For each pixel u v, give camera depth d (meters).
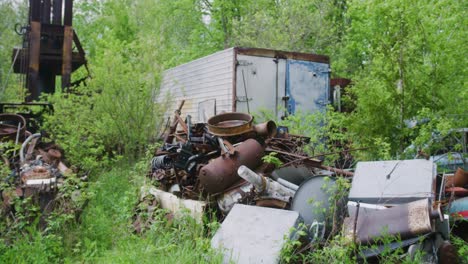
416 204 5.58
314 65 13.43
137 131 13.08
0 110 13.14
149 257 6.05
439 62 9.97
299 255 5.77
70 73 17.75
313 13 22.73
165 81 17.03
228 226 6.21
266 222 6.03
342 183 6.36
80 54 18.98
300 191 6.80
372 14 11.09
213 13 30.53
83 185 7.42
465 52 10.38
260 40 21.64
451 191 6.52
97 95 13.20
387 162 6.68
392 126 9.64
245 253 5.68
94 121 12.98
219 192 7.54
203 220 7.04
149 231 7.05
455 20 10.34
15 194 6.82
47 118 12.64
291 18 21.92
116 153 12.70
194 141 8.59
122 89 13.13
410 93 9.62
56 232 6.85
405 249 5.50
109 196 9.33
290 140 9.12
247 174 7.00
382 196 6.19
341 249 5.48
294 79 13.18
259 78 12.80
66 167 9.24
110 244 7.00
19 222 6.63
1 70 34.62
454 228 6.44
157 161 9.13
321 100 13.47
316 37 22.28
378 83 9.70
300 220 5.98
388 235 5.48
